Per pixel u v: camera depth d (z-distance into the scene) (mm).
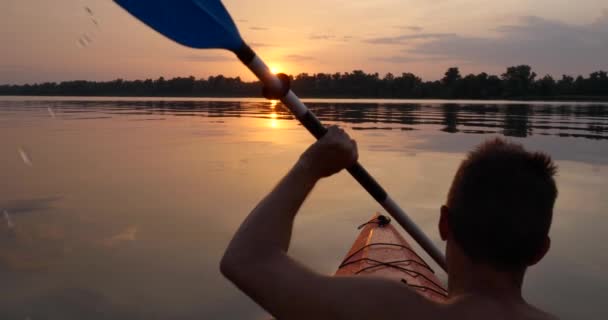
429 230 4285
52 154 8469
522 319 816
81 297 2996
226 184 6016
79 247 3834
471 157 912
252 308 2945
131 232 4172
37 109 25453
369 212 4793
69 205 5008
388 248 3062
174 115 21406
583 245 3977
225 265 869
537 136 12172
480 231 842
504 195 836
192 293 3105
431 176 6586
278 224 880
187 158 8078
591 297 3092
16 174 6594
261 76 1039
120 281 3254
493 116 22312
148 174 6648
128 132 12555
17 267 3426
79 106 31359
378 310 819
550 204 860
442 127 14984
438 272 3459
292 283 832
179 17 1037
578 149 9570
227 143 10195
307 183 914
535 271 3490
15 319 2740
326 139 920
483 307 826
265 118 19750
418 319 814
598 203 5219
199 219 4555
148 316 2830
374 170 7062
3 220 4473
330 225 4402
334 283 840
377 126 15273
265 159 7977
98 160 7840
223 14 1079
